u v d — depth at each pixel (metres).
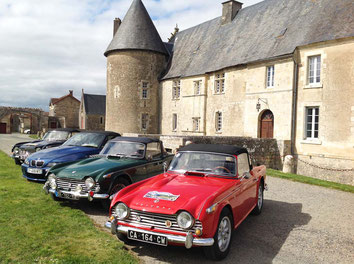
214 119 21.95
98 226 5.34
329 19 15.93
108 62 29.17
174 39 32.78
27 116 54.59
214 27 26.64
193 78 23.98
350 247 4.77
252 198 5.86
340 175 14.15
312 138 15.62
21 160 11.41
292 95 16.08
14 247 4.29
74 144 9.73
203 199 4.11
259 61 17.95
